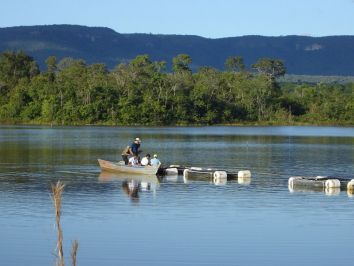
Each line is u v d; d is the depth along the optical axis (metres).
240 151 91.88
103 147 95.50
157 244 31.38
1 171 60.09
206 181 53.41
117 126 195.38
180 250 30.44
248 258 29.25
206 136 137.12
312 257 29.47
